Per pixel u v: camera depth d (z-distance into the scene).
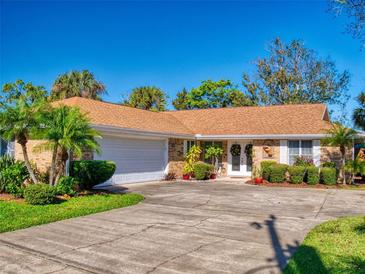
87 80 30.88
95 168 12.88
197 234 7.15
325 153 17.91
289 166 17.47
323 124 18.97
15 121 10.41
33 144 13.77
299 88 37.03
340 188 15.59
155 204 10.97
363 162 12.79
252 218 8.85
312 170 16.52
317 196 12.97
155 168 18.55
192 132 21.33
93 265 5.29
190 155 20.30
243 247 6.24
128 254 5.81
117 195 12.12
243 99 39.12
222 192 13.98
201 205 10.83
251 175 20.20
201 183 17.69
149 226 7.84
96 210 9.52
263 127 20.08
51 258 5.60
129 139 16.75
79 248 6.13
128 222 8.26
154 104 35.91
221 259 5.58
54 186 10.74
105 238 6.79
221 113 23.86
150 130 17.06
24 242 6.50
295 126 19.31
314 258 5.53
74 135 10.62
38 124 10.62
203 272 5.01
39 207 9.44
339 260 5.44
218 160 21.70
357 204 11.16
